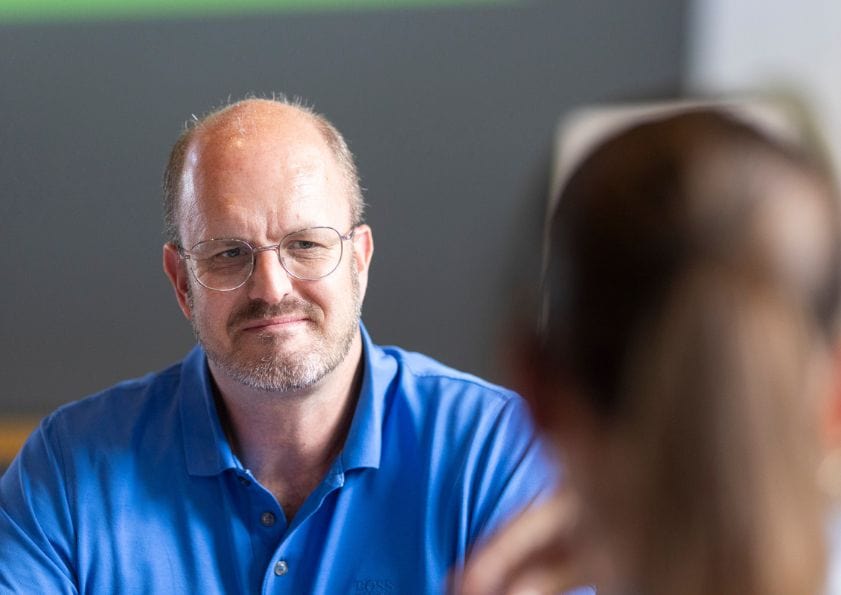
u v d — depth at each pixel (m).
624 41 4.56
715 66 4.42
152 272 5.02
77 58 4.87
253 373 2.05
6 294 5.08
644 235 0.69
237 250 2.10
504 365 0.78
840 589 0.69
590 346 0.71
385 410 2.23
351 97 4.77
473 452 2.15
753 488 0.65
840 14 4.14
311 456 2.18
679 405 0.67
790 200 0.69
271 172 2.10
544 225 0.76
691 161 0.70
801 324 0.67
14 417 5.11
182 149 2.21
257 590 2.07
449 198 4.80
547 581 0.84
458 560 2.08
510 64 4.66
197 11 4.78
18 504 2.13
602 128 0.78
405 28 4.70
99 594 2.06
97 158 4.95
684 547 0.67
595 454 0.73
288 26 4.75
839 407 0.69
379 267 4.88
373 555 2.09
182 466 2.13
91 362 5.10
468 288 4.85
